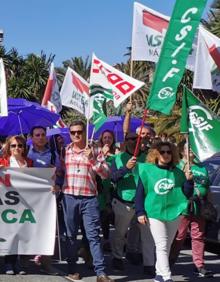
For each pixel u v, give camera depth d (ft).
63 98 33.63
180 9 21.61
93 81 26.73
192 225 24.16
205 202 23.85
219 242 28.22
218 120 22.17
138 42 27.61
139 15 27.66
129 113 26.71
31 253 23.07
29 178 23.07
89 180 22.17
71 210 22.27
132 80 26.66
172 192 21.42
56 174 23.67
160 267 21.16
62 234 27.63
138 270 24.82
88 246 24.45
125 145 24.47
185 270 25.11
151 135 26.37
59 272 23.71
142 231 23.68
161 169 21.47
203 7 21.56
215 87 25.67
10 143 23.35
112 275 23.76
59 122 40.11
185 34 21.63
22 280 22.08
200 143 22.22
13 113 32.50
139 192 21.57
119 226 24.35
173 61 21.72
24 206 23.04
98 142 27.68
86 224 22.09
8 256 23.18
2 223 22.82
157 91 21.83
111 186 25.12
